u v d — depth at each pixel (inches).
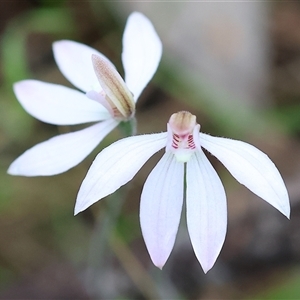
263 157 5.5
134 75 6.2
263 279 7.7
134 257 7.7
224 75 8.6
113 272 7.7
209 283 7.7
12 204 8.0
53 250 7.9
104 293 7.5
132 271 7.7
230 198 7.9
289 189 7.9
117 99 5.9
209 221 5.5
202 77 8.6
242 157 5.5
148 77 6.1
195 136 5.6
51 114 6.2
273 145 8.3
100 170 5.4
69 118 6.2
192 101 8.6
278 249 7.6
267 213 7.7
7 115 8.2
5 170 8.1
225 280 7.7
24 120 8.2
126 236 7.8
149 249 5.5
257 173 5.5
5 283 7.8
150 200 5.6
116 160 5.5
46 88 6.2
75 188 8.1
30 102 6.2
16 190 8.1
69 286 7.7
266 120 8.3
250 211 7.8
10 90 8.2
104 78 5.8
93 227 8.0
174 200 5.6
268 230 7.7
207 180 5.6
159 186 5.6
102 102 5.9
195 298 7.7
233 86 8.6
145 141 5.6
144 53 6.2
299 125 8.2
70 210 8.0
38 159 5.9
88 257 7.9
